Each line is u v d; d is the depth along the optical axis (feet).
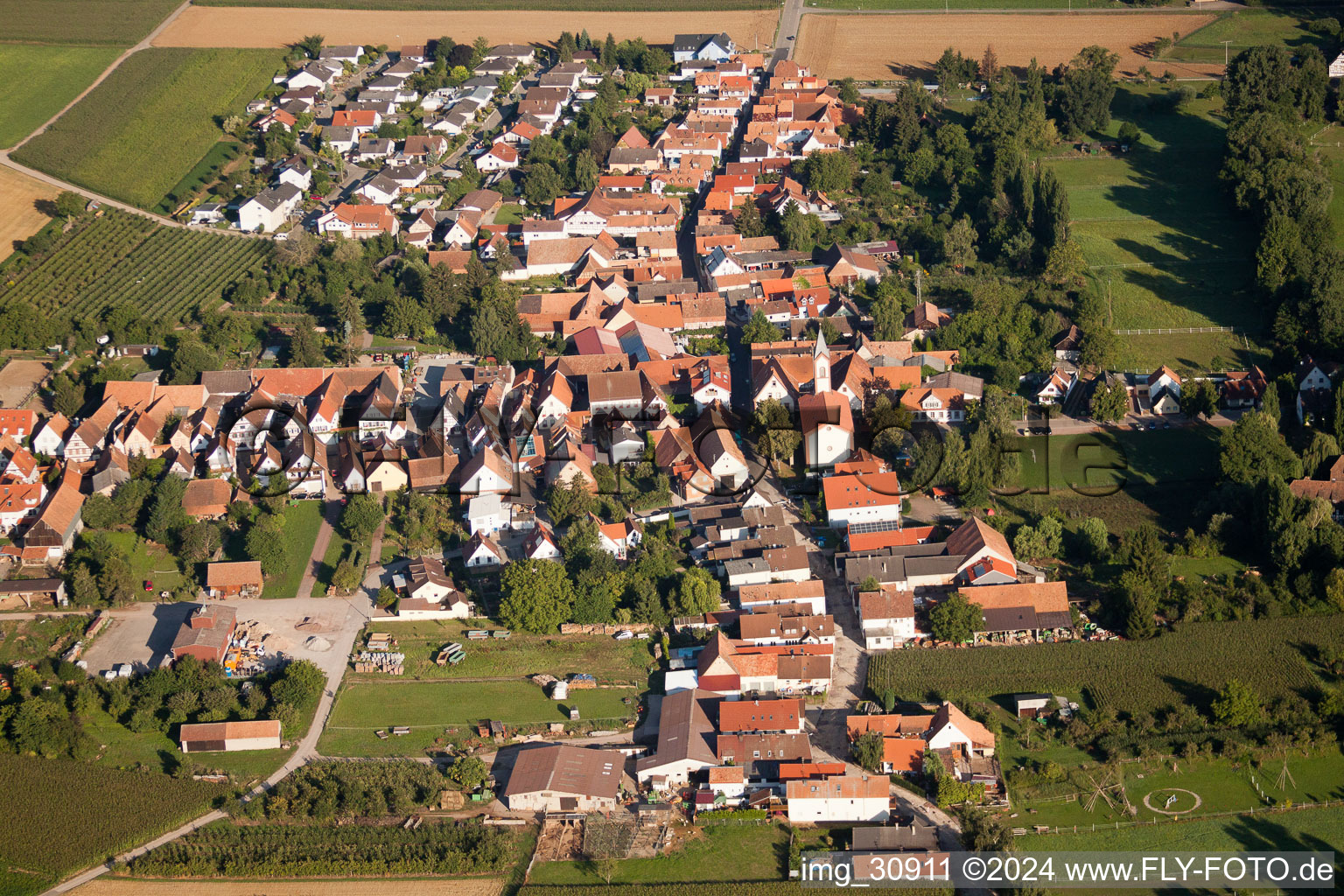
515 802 601.21
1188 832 569.23
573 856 574.15
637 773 611.47
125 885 568.41
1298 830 567.59
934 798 593.42
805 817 584.81
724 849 573.74
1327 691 626.23
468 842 579.89
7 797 612.29
